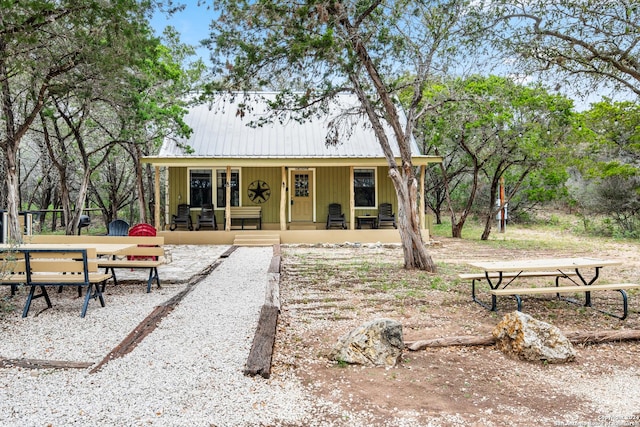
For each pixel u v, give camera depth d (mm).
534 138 16047
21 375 3883
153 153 21391
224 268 10281
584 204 21094
